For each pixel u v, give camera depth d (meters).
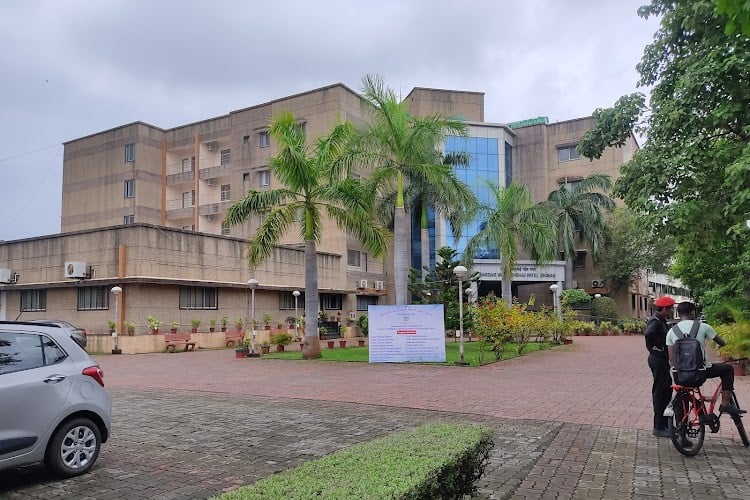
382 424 8.55
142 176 46.44
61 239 27.12
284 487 3.26
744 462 6.35
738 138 10.44
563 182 47.72
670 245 38.44
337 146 19.38
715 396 7.00
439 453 4.02
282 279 33.19
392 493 3.16
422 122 20.42
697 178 10.62
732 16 4.12
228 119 45.19
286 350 24.75
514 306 20.06
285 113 19.03
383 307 18.16
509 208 27.59
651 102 11.52
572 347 24.44
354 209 18.94
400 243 20.66
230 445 7.29
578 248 45.66
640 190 11.34
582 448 7.05
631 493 5.33
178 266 26.64
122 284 24.77
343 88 40.31
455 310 23.27
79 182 49.25
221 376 15.20
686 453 6.60
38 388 5.64
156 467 6.30
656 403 7.52
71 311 26.45
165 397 11.51
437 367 16.78
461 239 42.41
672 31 10.95
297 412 9.62
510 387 12.46
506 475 5.92
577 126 47.78
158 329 25.00
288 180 18.81
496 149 45.72
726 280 20.06
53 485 5.67
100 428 6.32
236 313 29.67
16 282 28.52
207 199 46.00
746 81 9.62
